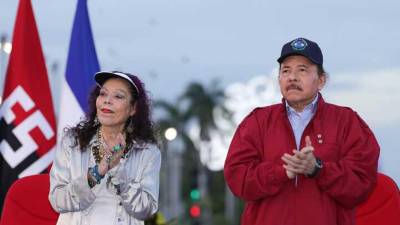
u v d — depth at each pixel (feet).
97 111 30.81
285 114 30.63
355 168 29.86
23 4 40.57
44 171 39.83
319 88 30.76
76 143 30.73
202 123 266.57
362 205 34.24
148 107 31.24
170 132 115.44
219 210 291.38
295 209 29.96
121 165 30.37
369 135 30.83
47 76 40.55
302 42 30.19
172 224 46.55
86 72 41.32
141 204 30.01
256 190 29.73
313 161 28.86
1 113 40.22
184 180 280.72
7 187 39.55
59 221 30.73
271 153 30.40
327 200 30.01
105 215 30.30
